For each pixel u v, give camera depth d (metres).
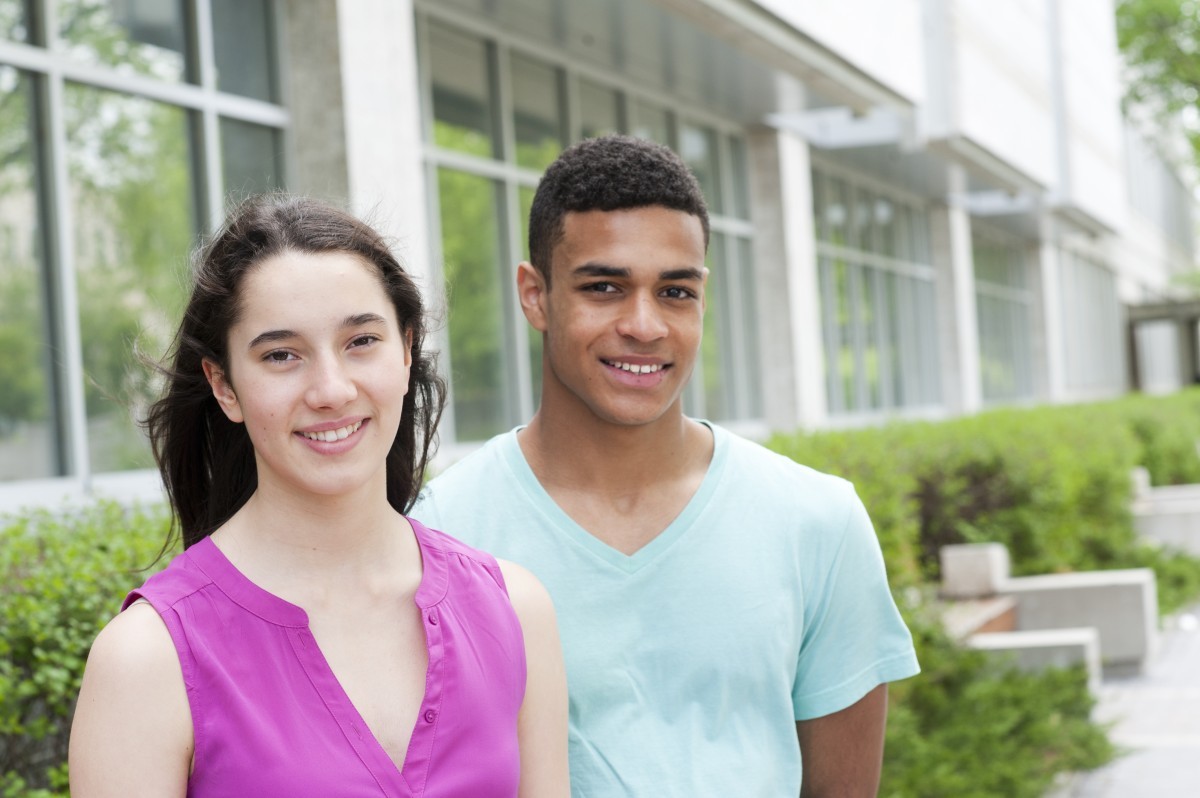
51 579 3.30
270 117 6.89
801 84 11.48
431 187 8.63
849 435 8.50
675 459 2.02
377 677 1.46
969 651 6.17
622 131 11.05
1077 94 21.22
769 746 1.97
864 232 16.72
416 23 8.59
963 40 14.20
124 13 6.34
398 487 1.77
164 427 1.63
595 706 1.91
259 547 1.47
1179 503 12.02
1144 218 40.41
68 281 5.98
